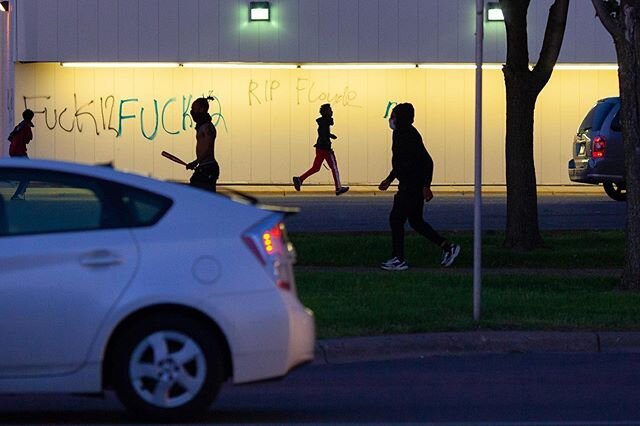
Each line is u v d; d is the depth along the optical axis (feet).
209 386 59.52
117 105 229.66
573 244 135.54
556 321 89.56
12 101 228.63
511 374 78.02
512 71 130.52
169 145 230.27
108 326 58.34
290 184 231.30
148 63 225.76
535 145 233.35
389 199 198.49
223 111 229.86
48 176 60.70
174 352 59.31
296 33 225.97
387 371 79.30
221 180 230.68
